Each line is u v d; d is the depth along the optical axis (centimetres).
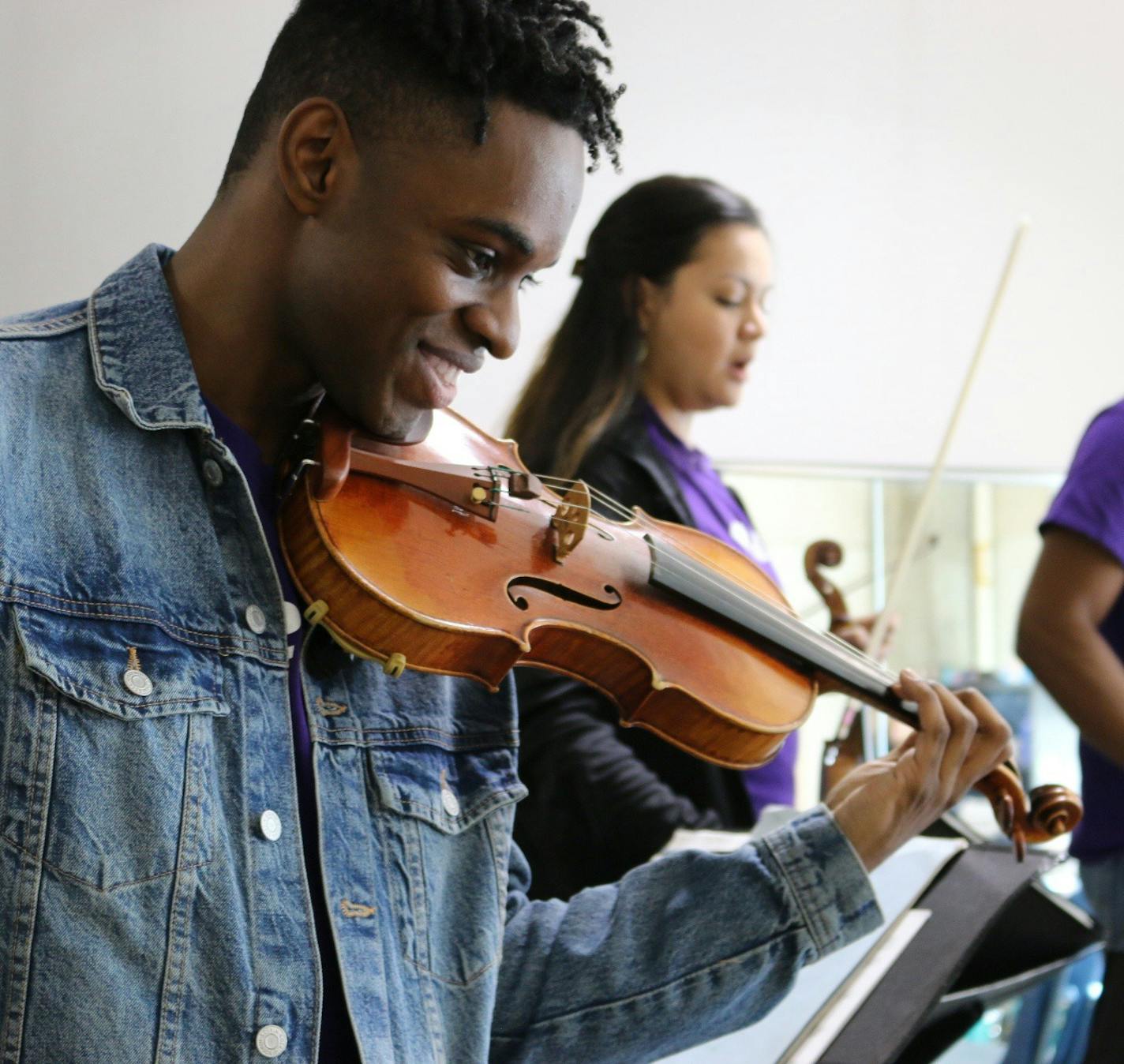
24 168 231
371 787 108
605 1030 119
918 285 345
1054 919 183
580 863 200
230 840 96
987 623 348
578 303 228
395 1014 103
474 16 99
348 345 103
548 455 219
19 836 88
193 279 105
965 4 348
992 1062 222
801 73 334
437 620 109
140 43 238
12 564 91
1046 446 355
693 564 139
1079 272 358
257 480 107
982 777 138
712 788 210
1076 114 357
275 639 101
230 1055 93
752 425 331
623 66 318
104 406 99
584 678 128
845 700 305
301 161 101
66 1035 88
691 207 226
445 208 100
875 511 339
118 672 93
